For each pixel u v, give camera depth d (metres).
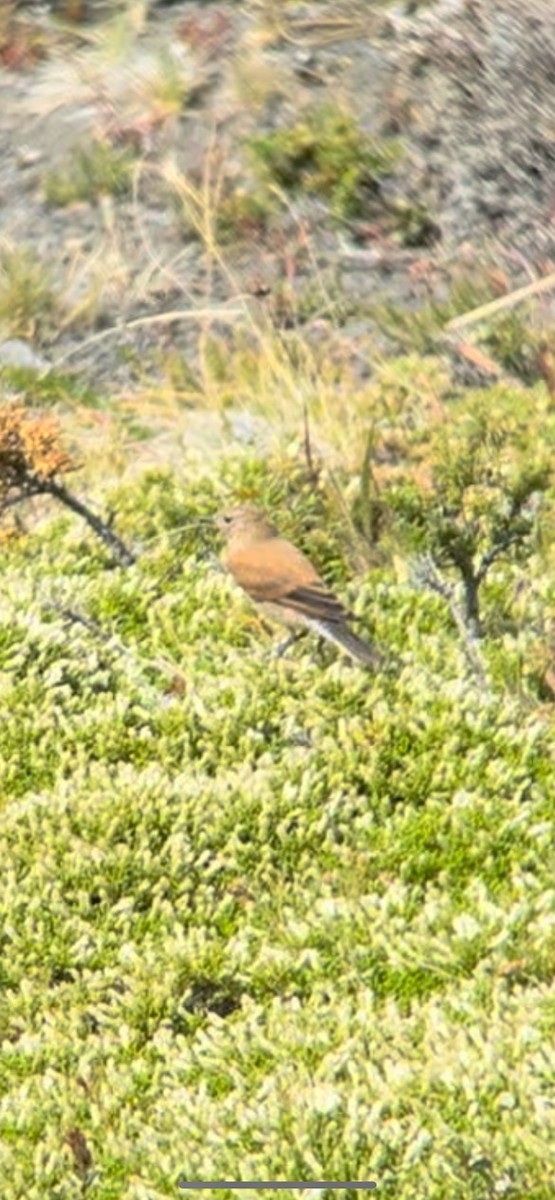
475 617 12.09
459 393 15.80
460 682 11.21
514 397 15.09
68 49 20.00
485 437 13.83
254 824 10.36
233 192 18.14
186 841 10.27
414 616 12.27
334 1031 9.26
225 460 13.97
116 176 18.44
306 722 11.02
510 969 9.52
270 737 11.02
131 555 13.00
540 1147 8.45
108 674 11.50
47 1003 9.59
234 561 11.55
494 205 18.02
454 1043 8.95
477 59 19.09
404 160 18.31
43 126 19.09
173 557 12.94
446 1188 8.39
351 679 11.20
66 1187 8.73
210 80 19.23
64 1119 9.06
